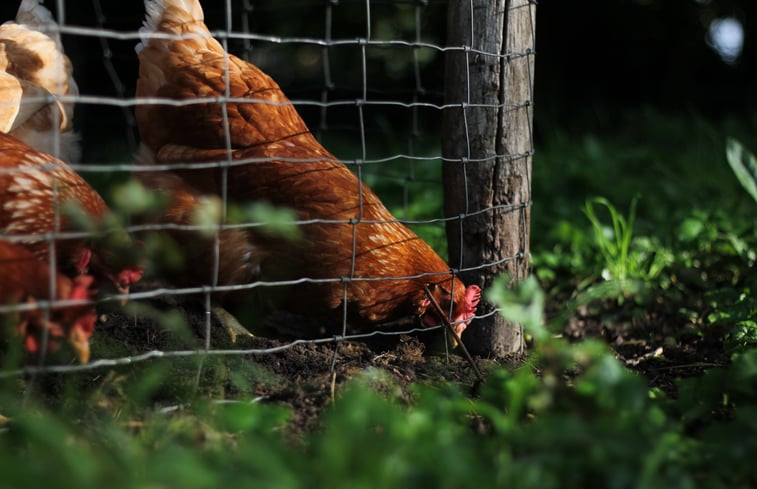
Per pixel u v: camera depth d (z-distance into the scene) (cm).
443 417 241
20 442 240
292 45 1065
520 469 201
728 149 464
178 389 281
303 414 270
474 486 191
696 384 271
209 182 349
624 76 1324
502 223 368
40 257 297
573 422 215
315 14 1068
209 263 344
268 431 243
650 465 196
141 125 379
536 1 360
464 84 357
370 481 189
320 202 343
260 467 197
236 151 350
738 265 482
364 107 1080
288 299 361
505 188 365
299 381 305
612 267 470
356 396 223
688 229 513
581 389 234
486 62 352
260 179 344
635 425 225
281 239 340
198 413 257
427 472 194
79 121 849
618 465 202
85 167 226
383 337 394
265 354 340
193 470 181
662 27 1284
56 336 252
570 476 204
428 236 505
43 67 400
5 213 291
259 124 358
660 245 525
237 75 370
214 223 262
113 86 967
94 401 262
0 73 370
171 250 319
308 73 1087
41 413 254
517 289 240
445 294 361
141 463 207
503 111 357
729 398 275
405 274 358
